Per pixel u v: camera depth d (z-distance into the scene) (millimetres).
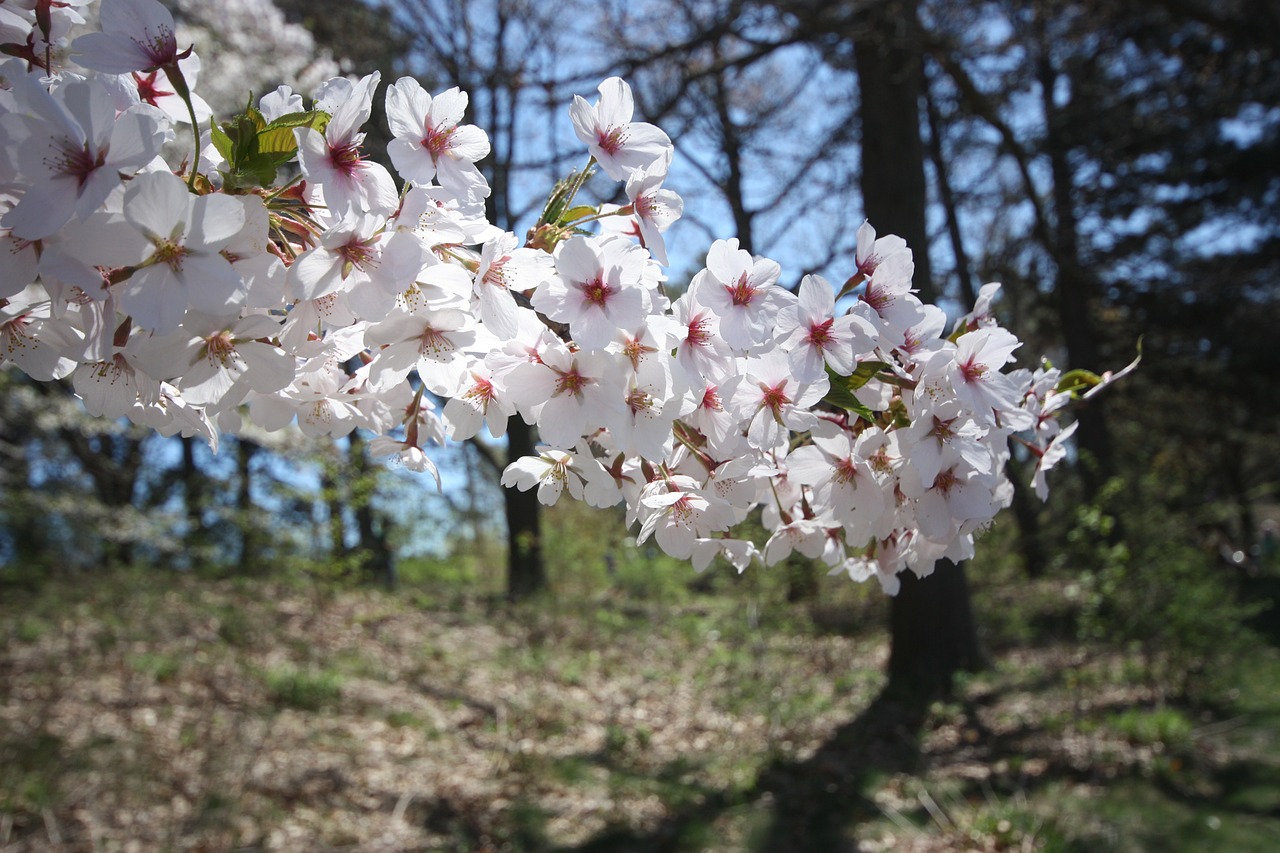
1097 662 7441
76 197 818
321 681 6570
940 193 14625
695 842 4844
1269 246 16359
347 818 4867
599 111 1158
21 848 4039
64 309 889
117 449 14797
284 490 8484
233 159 921
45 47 1042
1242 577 11312
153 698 5992
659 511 1179
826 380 1042
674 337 1010
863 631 9258
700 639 8688
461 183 1023
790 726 6426
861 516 1149
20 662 6410
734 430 1123
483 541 16359
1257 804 4898
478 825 4961
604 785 5527
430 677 7578
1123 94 15125
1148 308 17297
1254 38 9750
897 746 6238
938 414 1069
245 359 955
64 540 9648
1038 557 10219
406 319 1018
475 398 1151
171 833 4332
